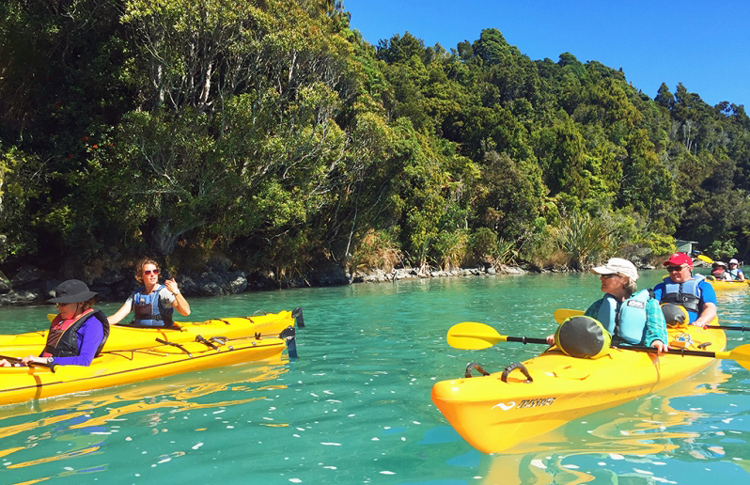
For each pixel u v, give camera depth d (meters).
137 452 3.26
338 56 18.30
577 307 11.88
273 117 16.81
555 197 39.81
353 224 21.81
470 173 32.97
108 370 4.77
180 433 3.60
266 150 15.92
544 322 9.23
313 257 21.16
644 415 3.86
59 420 3.90
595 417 3.83
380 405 4.25
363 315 10.48
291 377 5.22
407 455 3.20
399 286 19.55
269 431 3.64
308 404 4.29
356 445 3.37
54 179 14.99
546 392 3.48
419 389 4.74
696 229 52.66
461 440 3.46
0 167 13.06
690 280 6.34
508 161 32.94
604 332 4.19
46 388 4.37
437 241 27.34
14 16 14.37
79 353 4.71
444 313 10.74
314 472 2.95
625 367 4.16
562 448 3.27
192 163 15.43
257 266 18.97
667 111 100.25
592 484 2.74
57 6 15.67
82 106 15.27
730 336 7.27
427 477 2.87
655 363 4.46
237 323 6.88
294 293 16.70
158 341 5.59
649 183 51.97
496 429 3.24
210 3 14.62
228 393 4.64
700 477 2.82
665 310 5.63
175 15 14.19
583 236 32.75
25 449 3.32
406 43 61.28
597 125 62.62
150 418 3.94
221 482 2.83
